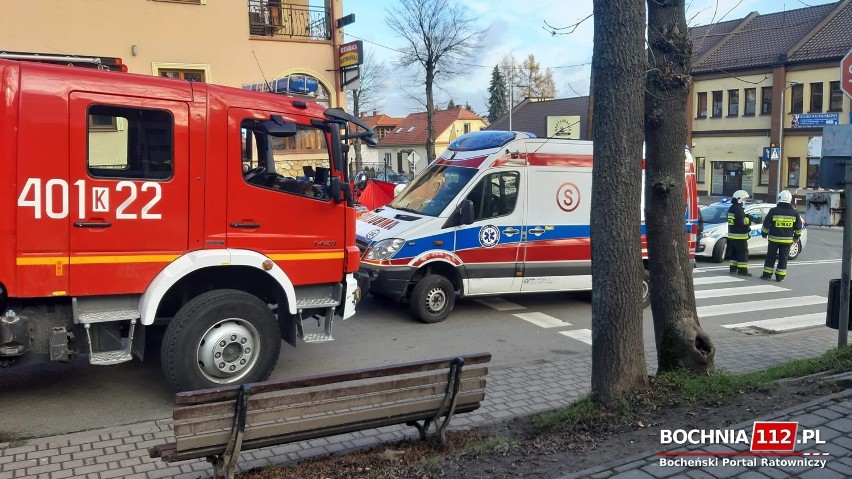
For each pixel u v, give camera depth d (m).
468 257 9.62
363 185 7.10
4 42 15.53
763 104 42.69
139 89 5.79
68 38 16.19
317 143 6.72
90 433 5.31
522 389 6.59
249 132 6.37
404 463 4.41
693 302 5.78
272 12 19.64
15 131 5.38
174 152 5.94
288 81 6.88
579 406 5.12
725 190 45.44
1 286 5.45
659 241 5.66
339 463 4.41
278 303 6.84
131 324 5.93
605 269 4.95
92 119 5.63
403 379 4.37
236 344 6.15
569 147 10.35
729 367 7.37
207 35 17.92
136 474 4.54
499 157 9.84
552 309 10.72
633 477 3.94
